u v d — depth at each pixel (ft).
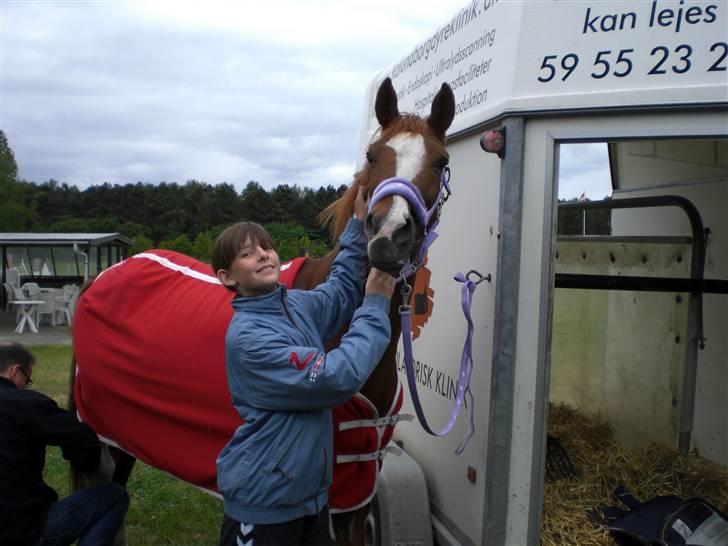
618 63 6.18
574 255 12.51
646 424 11.29
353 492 7.07
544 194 6.48
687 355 10.44
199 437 7.68
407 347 6.37
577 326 12.37
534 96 6.43
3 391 7.40
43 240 49.32
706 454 10.28
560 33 6.37
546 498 8.46
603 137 6.30
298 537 5.62
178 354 7.76
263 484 5.32
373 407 6.93
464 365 6.89
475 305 7.43
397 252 5.61
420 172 6.43
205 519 12.09
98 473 8.97
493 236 6.99
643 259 11.43
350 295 6.50
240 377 5.48
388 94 7.30
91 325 8.50
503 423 6.57
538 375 6.52
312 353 5.30
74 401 9.30
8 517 7.15
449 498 8.05
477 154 7.52
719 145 9.98
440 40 9.03
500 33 6.98
